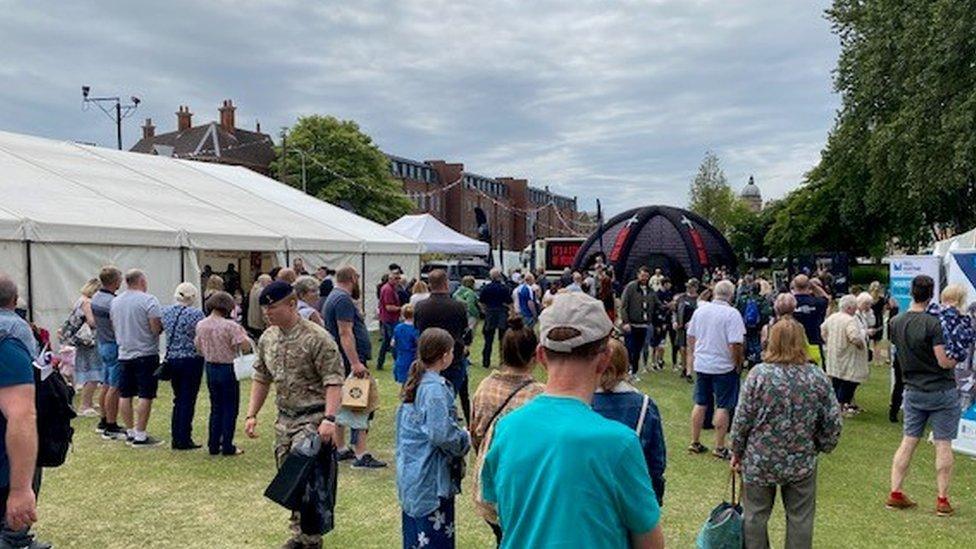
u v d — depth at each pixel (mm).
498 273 14422
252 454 7734
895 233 41844
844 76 31156
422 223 23781
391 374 13391
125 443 8078
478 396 4043
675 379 13383
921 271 11297
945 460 6121
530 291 14922
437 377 4297
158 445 8023
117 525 5617
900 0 27391
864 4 30625
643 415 3438
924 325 6074
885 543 5477
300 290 7691
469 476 6855
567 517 1846
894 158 27266
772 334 4426
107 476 6863
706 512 6105
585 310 2045
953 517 6082
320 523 4707
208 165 23125
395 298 13922
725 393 7742
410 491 4211
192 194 17828
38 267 11227
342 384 4805
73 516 5805
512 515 1948
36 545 4922
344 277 6801
